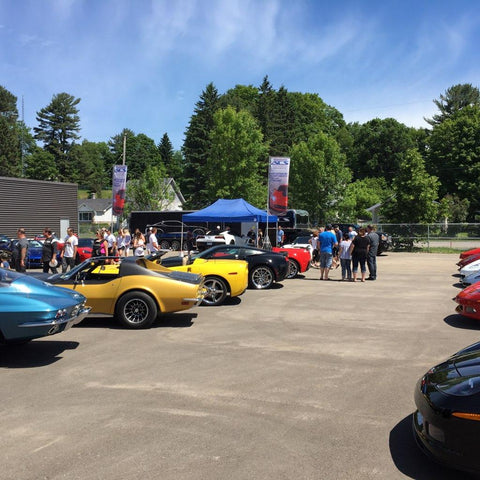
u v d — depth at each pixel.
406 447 3.98
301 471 3.57
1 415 4.64
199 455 3.81
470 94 84.00
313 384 5.57
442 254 30.41
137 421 4.49
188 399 5.08
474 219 53.84
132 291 8.67
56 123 99.69
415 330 8.49
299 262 16.72
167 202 54.22
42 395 5.21
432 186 34.66
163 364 6.41
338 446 3.99
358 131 88.94
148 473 3.52
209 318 9.64
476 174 55.22
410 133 84.06
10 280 6.50
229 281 11.04
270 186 19.33
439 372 4.09
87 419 4.54
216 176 49.97
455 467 3.36
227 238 23.67
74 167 99.75
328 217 46.91
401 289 13.84
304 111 81.81
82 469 3.58
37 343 7.61
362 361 6.54
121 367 6.27
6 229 29.80
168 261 12.16
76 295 7.04
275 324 9.03
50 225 32.88
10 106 93.50
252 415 4.64
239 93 87.00
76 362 6.52
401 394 5.23
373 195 66.75
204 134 64.44
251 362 6.50
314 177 46.62
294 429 4.32
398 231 33.81
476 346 4.68
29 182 31.31
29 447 3.94
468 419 3.30
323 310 10.49
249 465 3.65
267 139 67.62
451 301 11.68
